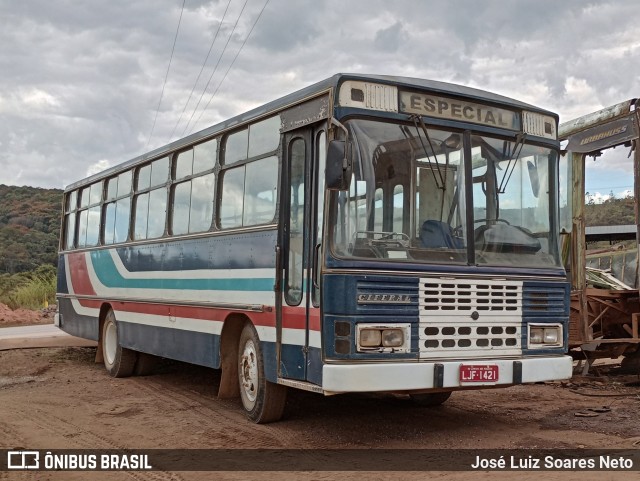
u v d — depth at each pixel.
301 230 7.47
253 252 8.35
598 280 13.22
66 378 12.52
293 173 7.77
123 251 12.63
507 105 7.82
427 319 6.90
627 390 10.52
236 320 9.05
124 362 12.46
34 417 9.02
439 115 7.38
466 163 7.44
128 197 12.70
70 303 15.41
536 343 7.52
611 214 24.80
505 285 7.36
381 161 7.02
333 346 6.62
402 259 6.91
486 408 9.18
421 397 9.21
